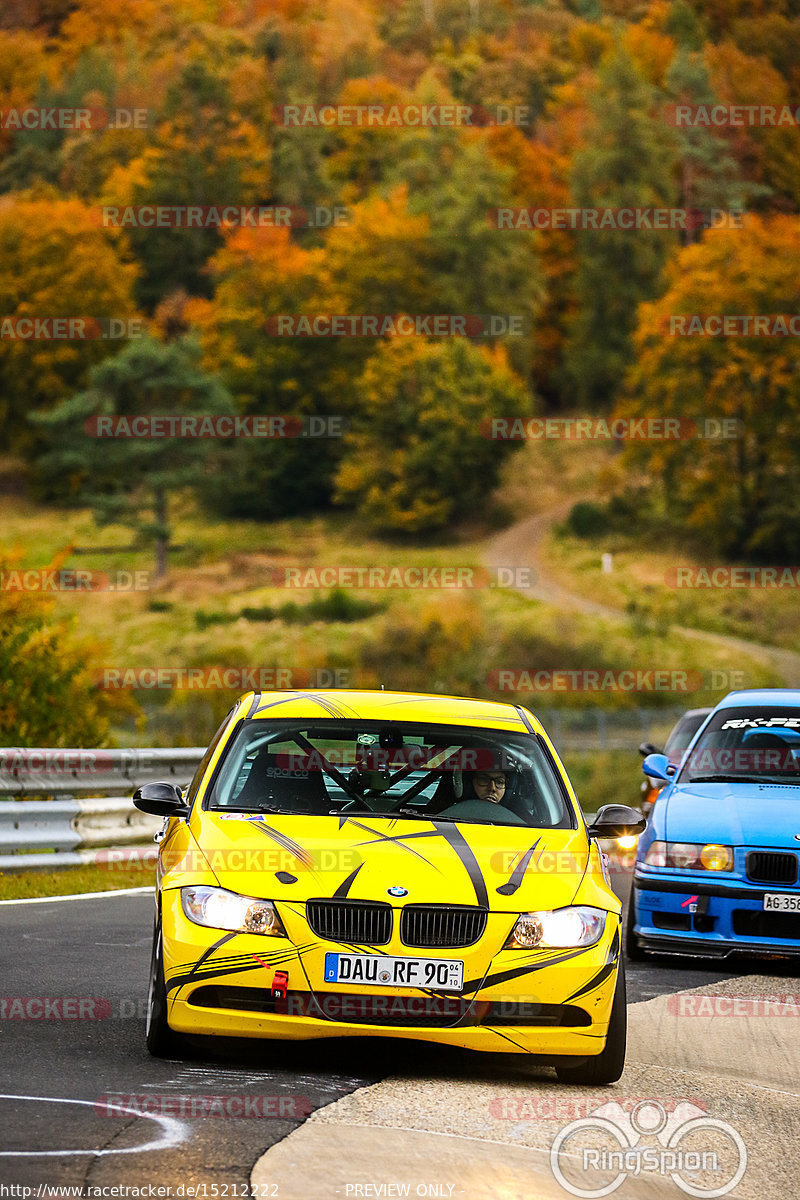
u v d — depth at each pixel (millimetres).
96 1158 15094
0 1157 14898
